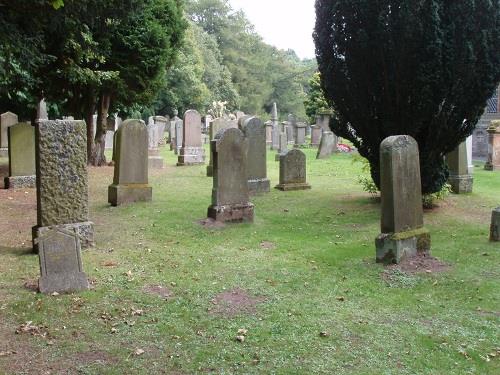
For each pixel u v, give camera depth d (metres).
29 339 4.62
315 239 8.46
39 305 5.36
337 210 10.77
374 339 4.70
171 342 4.61
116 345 4.53
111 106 20.44
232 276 6.48
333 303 5.59
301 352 4.42
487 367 4.23
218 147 9.30
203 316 5.20
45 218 7.29
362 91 10.05
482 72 9.13
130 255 7.36
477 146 24.53
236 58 66.44
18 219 9.70
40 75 15.31
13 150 13.16
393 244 6.79
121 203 11.02
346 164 19.67
